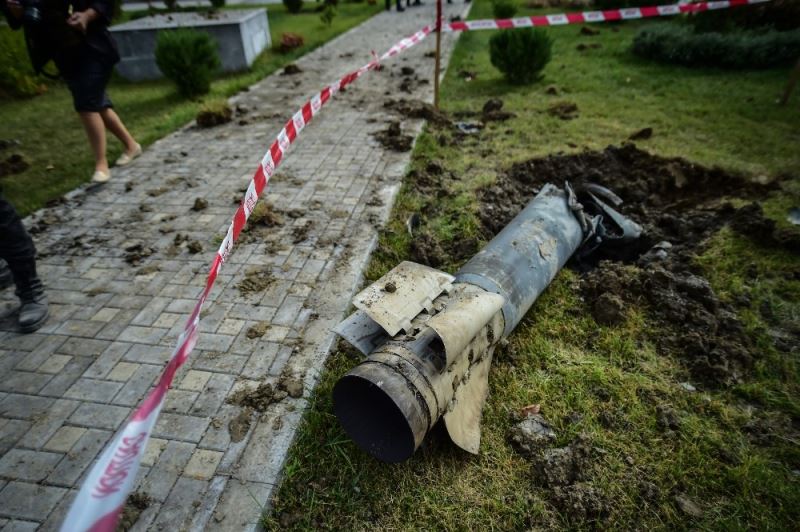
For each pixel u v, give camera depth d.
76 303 3.23
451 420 2.21
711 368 2.69
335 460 2.25
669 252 3.76
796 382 2.68
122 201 4.56
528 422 2.44
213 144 5.92
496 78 8.81
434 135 5.88
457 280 2.79
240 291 3.30
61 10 4.22
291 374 2.65
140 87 9.11
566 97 7.54
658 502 2.12
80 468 2.22
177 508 2.04
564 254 3.35
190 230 4.07
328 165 5.13
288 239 3.87
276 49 11.56
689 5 7.03
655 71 8.95
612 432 2.41
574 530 2.02
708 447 2.33
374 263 3.61
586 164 5.14
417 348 2.18
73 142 6.23
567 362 2.82
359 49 11.48
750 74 8.41
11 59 8.46
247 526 1.98
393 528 2.02
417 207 4.29
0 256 2.87
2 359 2.80
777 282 3.39
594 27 13.86
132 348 2.87
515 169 5.05
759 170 4.79
